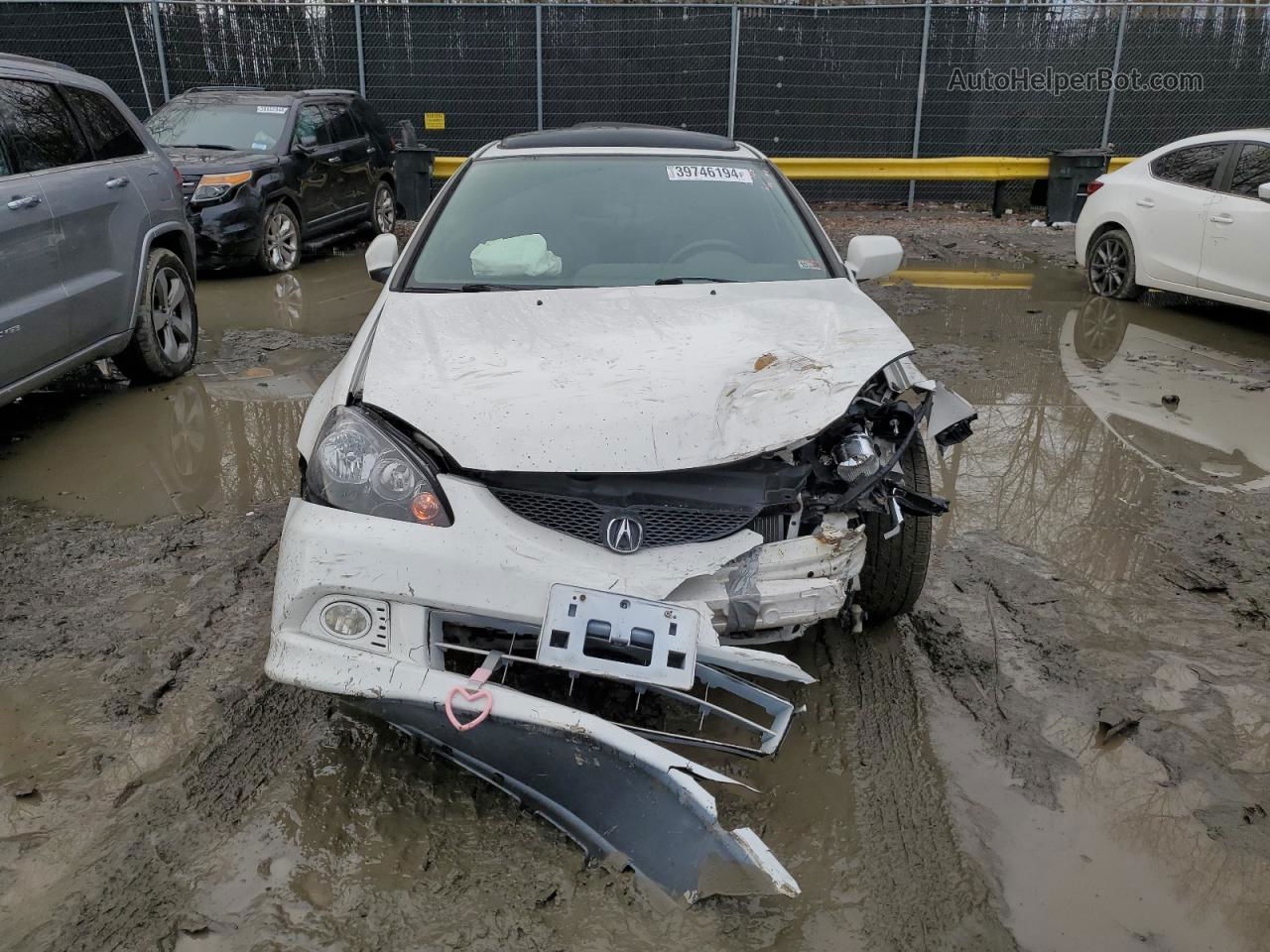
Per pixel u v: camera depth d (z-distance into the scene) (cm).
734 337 295
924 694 301
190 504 439
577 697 285
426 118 1532
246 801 252
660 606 235
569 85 1524
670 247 373
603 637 232
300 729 282
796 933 214
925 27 1481
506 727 232
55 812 249
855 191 1544
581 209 389
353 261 1068
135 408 568
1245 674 316
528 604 238
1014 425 549
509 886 225
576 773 229
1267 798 259
